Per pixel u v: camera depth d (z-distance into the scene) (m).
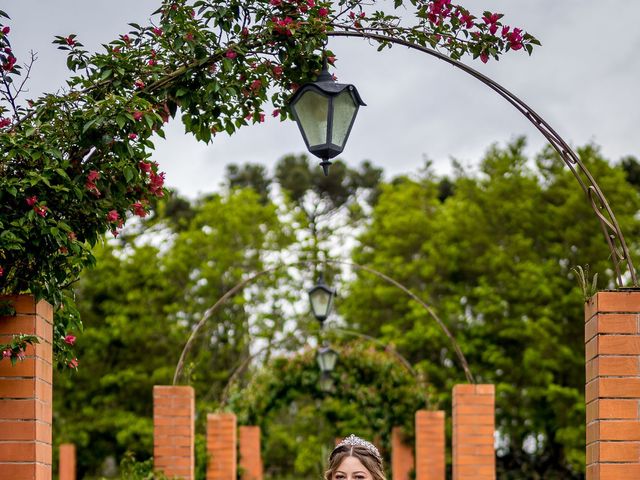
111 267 28.16
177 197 40.38
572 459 23.95
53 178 6.43
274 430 30.94
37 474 6.20
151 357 28.09
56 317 7.17
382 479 5.83
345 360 19.31
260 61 7.11
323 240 35.12
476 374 26.20
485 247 27.52
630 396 6.25
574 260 26.19
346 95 6.93
